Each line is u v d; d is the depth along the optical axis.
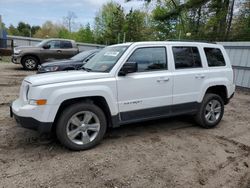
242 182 3.35
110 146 4.22
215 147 4.41
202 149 4.30
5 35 21.52
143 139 4.60
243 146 4.53
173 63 4.76
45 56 13.86
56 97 3.67
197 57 5.16
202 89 5.14
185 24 24.59
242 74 10.84
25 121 3.65
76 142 3.95
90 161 3.66
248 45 10.44
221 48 5.65
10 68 14.28
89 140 4.04
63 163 3.57
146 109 4.46
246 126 5.75
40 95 3.61
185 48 5.00
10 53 20.42
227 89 5.59
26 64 13.70
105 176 3.30
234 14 20.12
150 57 4.53
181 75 4.80
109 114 4.15
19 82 9.82
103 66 4.39
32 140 4.30
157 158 3.87
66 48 14.39
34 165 3.49
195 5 20.78
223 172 3.57
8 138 4.34
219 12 20.70
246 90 10.70
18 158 3.67
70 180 3.18
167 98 4.68
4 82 9.66
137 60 4.39
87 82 3.89
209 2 21.00
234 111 7.15
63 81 3.77
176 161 3.81
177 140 4.63
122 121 4.28
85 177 3.26
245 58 10.62
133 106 4.32
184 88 4.88
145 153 4.02
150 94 4.47
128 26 38.94
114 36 39.97
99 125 4.09
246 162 3.90
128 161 3.72
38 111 3.62
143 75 4.39
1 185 3.02
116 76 4.15
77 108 3.87
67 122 3.83
